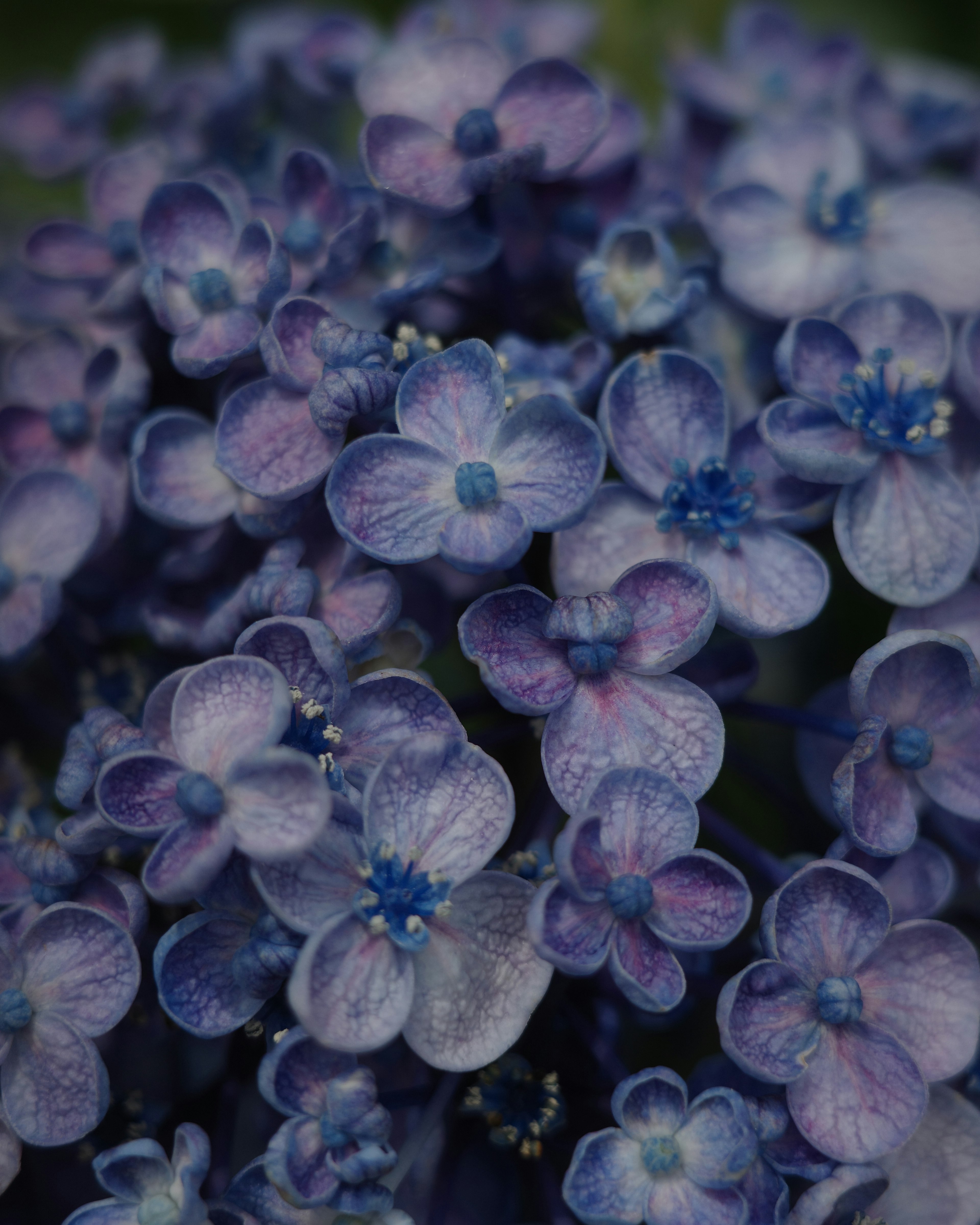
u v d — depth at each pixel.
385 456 0.25
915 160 0.32
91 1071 0.24
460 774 0.24
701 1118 0.24
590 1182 0.24
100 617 0.28
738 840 0.26
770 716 0.26
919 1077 0.24
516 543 0.24
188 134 0.32
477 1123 0.25
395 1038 0.25
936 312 0.27
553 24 0.34
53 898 0.25
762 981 0.24
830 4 0.40
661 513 0.26
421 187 0.27
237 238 0.27
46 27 0.39
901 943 0.25
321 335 0.26
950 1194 0.25
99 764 0.24
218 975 0.24
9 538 0.27
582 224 0.29
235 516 0.26
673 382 0.26
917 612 0.26
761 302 0.29
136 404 0.27
